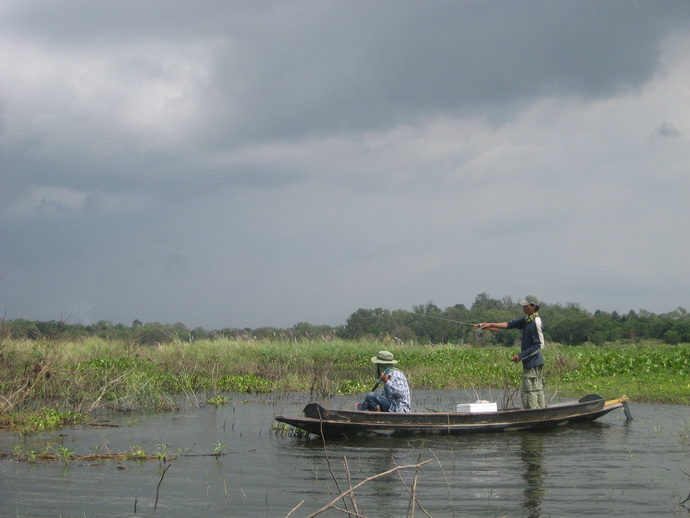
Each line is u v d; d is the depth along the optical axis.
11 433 11.62
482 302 50.81
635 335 52.06
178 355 22.59
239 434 11.64
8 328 16.27
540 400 12.40
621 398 12.66
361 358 25.80
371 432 11.09
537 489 7.86
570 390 17.06
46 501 7.49
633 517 6.79
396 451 10.10
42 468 9.02
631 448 10.12
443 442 10.73
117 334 26.28
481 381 19.66
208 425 12.59
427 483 8.21
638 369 19.53
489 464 9.16
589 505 7.22
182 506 7.32
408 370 22.52
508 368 21.55
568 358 21.92
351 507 7.25
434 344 31.23
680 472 8.60
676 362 19.62
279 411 14.39
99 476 8.60
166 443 10.84
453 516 6.93
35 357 15.32
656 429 11.71
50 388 14.78
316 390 18.28
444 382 19.56
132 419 13.30
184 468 9.09
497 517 6.87
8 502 7.44
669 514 6.88
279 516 6.98
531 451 9.99
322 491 7.92
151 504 7.40
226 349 24.66
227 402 15.86
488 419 11.39
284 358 24.39
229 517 6.95
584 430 11.70
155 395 15.30
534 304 12.52
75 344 22.98
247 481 8.38
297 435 11.45
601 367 20.11
